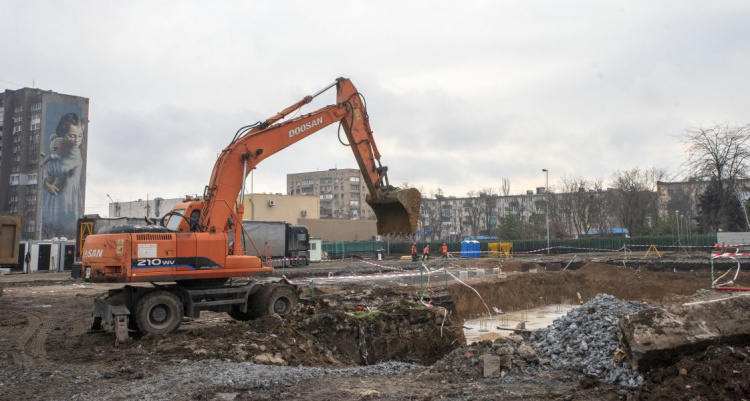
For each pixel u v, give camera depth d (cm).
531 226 7588
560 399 755
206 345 1181
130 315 1347
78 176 10056
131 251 1286
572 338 1029
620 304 1179
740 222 5381
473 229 10969
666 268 3909
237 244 1475
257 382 870
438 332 1728
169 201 5500
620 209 6825
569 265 4378
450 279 3059
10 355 1144
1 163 10062
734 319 809
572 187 7575
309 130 1645
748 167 4638
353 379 920
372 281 2914
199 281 1440
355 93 1752
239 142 1502
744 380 673
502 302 2892
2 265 1462
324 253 5747
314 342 1420
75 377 923
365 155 1738
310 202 7475
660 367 790
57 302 2086
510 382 862
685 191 7419
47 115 9750
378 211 1759
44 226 9656
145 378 923
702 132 4812
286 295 1555
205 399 788
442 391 820
